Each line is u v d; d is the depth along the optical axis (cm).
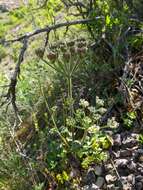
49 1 455
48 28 413
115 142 374
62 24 421
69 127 393
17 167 387
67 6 467
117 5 440
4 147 412
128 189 345
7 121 425
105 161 366
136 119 386
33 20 479
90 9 447
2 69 624
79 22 428
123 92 397
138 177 349
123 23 427
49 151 389
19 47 645
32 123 429
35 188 357
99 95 414
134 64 419
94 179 360
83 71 426
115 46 421
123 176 355
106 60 437
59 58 422
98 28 434
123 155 367
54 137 397
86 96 416
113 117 372
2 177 395
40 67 482
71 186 363
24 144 412
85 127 363
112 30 429
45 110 430
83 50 416
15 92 449
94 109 367
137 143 371
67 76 398
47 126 407
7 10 806
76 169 370
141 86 399
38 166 384
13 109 449
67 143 379
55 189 368
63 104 404
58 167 377
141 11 452
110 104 399
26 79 470
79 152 365
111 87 416
